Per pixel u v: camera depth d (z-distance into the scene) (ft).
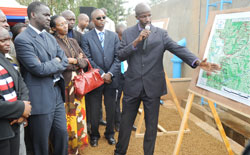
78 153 9.32
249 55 6.27
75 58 8.82
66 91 8.54
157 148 10.11
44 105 6.86
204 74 7.75
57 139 7.59
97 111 10.15
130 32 8.09
